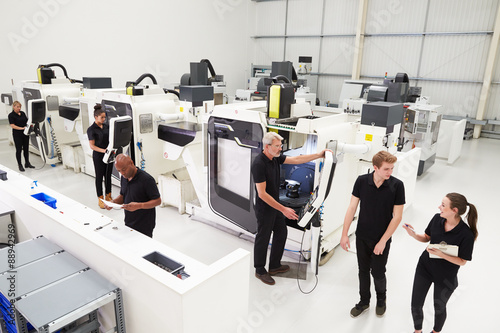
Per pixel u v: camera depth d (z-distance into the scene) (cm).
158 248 211
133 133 434
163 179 424
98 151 400
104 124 408
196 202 409
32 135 605
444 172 629
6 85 682
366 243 231
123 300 185
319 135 268
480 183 569
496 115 888
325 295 277
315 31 1075
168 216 411
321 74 1090
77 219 244
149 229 265
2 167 341
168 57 946
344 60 1043
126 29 841
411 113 534
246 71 1205
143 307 174
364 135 301
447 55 891
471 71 872
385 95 474
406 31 933
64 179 522
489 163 691
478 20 837
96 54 800
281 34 1145
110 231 229
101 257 188
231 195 344
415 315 220
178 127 399
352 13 996
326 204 305
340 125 301
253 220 330
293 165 355
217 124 332
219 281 172
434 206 468
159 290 161
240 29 1143
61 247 218
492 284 296
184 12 956
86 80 539
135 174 249
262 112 315
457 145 684
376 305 253
